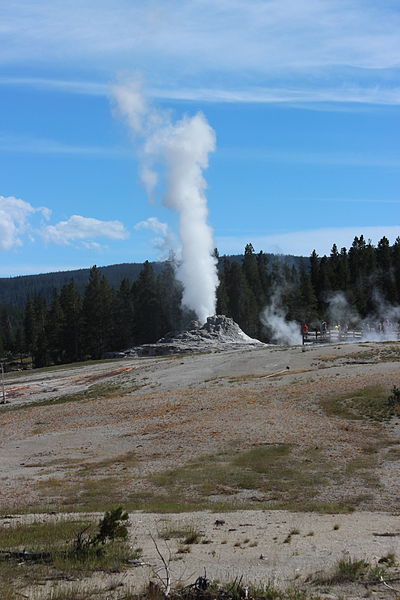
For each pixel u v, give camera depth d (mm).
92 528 16703
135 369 64375
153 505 21781
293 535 15922
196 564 13086
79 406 47562
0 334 149000
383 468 25875
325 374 48125
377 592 10688
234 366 57562
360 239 121125
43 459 31938
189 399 44281
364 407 36500
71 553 13859
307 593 10695
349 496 22281
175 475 26328
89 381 62312
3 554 14039
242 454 29359
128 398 48344
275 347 71562
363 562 12164
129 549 14305
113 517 14938
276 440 31266
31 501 23672
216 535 16188
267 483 24625
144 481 25812
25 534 16500
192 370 58375
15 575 12492
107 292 107625
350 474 25219
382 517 18688
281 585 11219
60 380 65688
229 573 12156
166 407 42375
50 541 15508
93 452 32562
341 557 13125
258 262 128250
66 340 108375
